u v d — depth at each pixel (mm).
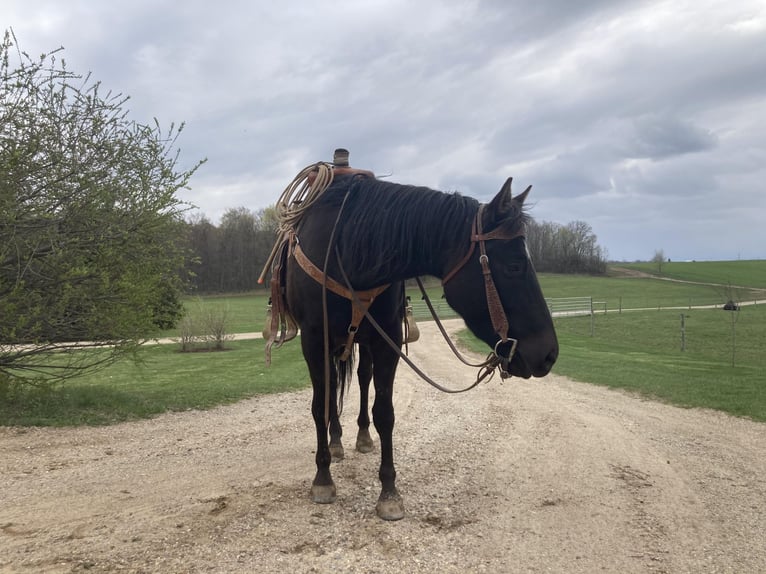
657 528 3619
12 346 7090
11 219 6152
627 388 10250
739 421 7480
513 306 3277
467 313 3400
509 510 3889
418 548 3207
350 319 3729
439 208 3441
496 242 3295
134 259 7531
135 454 5379
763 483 4672
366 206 3645
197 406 8273
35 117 6656
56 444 5727
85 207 6746
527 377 3344
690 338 25672
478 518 3713
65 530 3387
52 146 6738
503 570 2986
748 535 3531
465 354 17859
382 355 3801
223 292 68312
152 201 7367
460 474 4730
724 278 85500
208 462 5078
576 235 90312
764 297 56531
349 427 6844
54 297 6820
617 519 3762
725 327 29531
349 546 3207
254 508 3771
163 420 7246
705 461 5367
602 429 6766
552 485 4492
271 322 4398
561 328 30984
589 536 3467
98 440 5969
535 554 3191
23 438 5914
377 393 3785
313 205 3955
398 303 3902
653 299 57875
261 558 3033
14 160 6020
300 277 3855
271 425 6973
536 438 6238
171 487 4273
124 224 7199
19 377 6777
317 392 3920
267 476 4590
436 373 12922
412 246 3475
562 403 8742
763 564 3121
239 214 73625
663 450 5766
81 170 6895
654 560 3152
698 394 9391
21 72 6449
